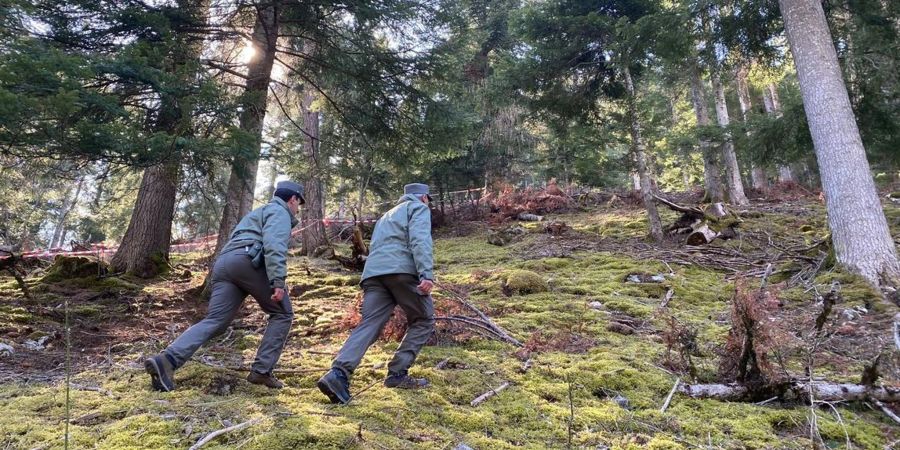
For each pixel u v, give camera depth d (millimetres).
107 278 7078
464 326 4324
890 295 5160
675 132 12469
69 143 4105
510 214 13672
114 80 4918
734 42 9156
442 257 9234
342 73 7984
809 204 12016
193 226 9641
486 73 15414
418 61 7703
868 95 8094
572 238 9938
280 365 3463
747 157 9672
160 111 5254
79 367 3467
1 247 7629
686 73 11008
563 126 10859
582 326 4500
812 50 6488
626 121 9367
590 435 2490
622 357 3631
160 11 6039
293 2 7031
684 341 3375
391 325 4031
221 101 5102
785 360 3578
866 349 3789
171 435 2250
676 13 7938
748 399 2994
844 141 6086
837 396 2873
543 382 3207
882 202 12062
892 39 7871
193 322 5246
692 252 7988
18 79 3754
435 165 15875
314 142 9016
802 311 4953
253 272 3006
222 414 2512
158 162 4688
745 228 9367
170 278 7625
